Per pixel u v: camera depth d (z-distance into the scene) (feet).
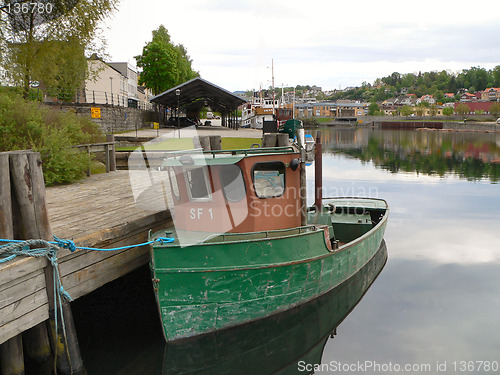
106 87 146.61
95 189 36.65
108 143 48.01
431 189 73.92
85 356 22.26
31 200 19.17
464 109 434.71
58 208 29.01
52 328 19.99
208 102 165.17
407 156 129.08
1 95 42.75
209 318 23.70
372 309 27.66
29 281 18.63
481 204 61.31
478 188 74.64
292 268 24.91
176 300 22.74
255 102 294.05
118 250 24.30
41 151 38.60
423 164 109.29
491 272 33.94
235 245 23.03
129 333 24.61
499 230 46.98
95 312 27.07
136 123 126.52
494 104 411.95
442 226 48.88
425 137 225.56
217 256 22.75
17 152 19.26
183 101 146.92
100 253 22.98
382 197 67.05
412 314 26.94
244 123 259.39
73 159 40.68
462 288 30.81
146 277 30.37
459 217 53.42
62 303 20.10
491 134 255.50
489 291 30.17
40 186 19.45
